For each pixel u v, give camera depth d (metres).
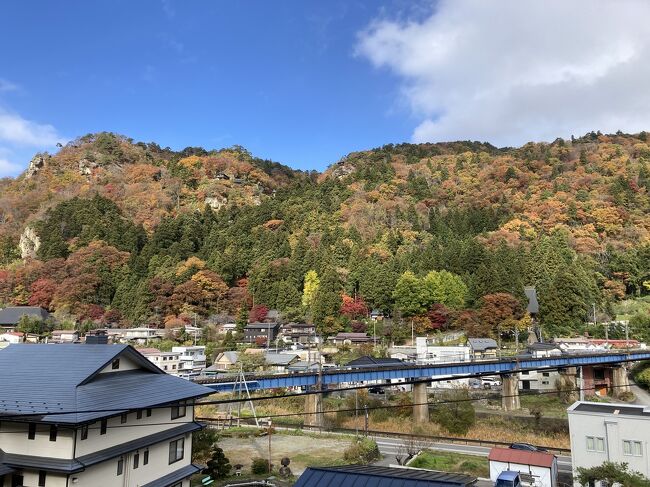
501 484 33.00
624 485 30.14
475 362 65.38
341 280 108.81
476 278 102.88
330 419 60.53
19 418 20.59
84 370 24.03
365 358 73.38
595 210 131.12
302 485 20.77
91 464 21.02
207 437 39.06
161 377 28.12
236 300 112.69
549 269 107.19
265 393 67.94
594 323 99.38
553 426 57.06
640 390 73.50
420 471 22.81
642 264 113.88
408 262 110.81
